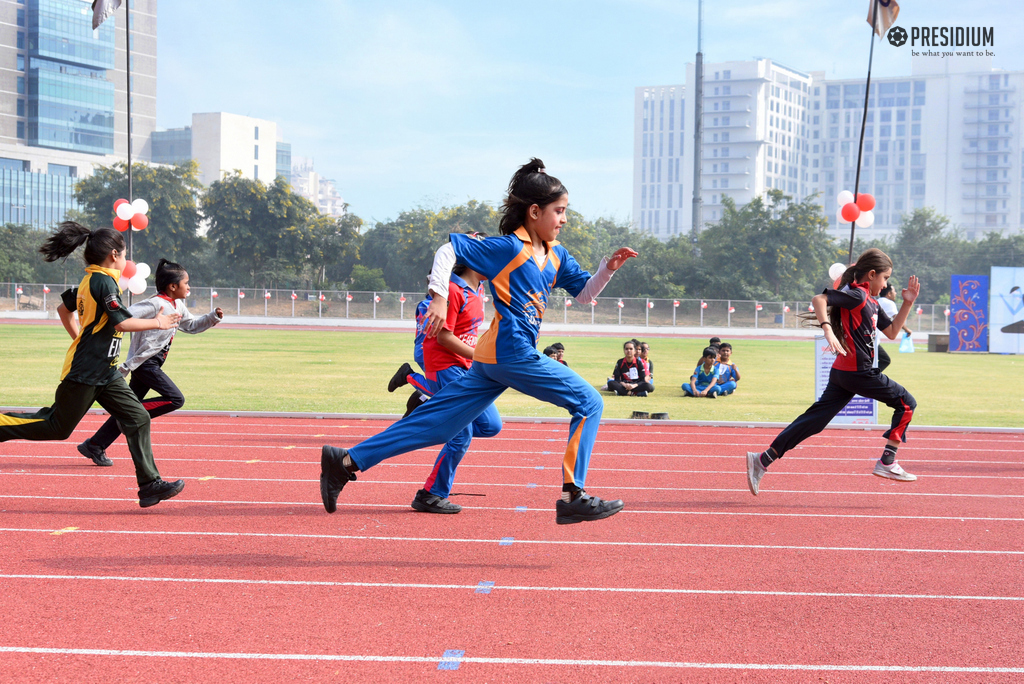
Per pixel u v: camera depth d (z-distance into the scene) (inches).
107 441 254.4
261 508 206.1
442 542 176.7
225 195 2162.9
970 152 5017.2
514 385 154.9
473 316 213.8
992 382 617.3
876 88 5275.6
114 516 195.3
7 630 125.0
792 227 2128.4
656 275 2114.9
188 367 637.3
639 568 159.8
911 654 119.8
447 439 159.8
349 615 132.6
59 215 3385.8
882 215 5251.0
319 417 372.5
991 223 4980.3
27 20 3412.9
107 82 3627.0
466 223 2305.6
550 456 284.5
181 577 150.8
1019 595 146.6
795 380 622.8
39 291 1804.9
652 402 470.9
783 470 268.4
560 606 137.9
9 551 165.8
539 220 152.3
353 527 188.4
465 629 127.0
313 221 2220.7
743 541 180.7
